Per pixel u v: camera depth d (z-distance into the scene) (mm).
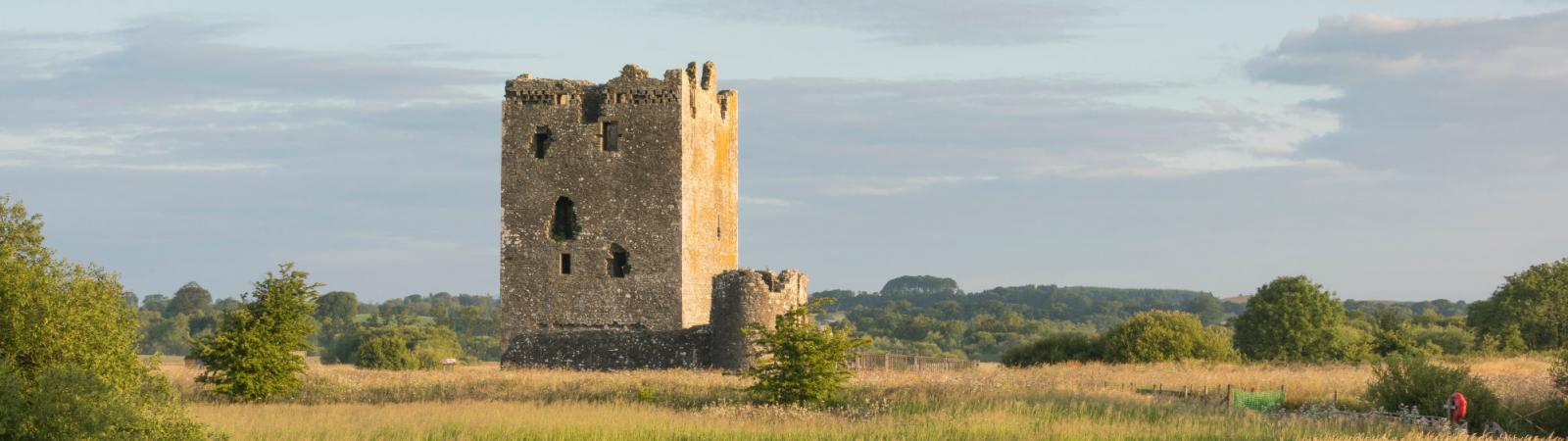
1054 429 72250
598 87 126375
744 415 80250
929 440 69688
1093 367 126125
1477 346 180250
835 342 88188
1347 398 89375
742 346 111125
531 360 118500
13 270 59531
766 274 117500
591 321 124250
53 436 51906
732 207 138875
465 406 84000
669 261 123438
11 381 52375
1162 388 96188
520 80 126812
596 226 124875
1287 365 133250
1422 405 82750
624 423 74938
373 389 97562
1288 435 70438
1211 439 70125
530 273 125438
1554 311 178625
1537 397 84375
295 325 94562
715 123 133875
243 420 74375
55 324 58969
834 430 72625
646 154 124375
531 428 72750
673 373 105312
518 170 126250
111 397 54156
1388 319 185500
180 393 92625
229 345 92500
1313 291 163875
